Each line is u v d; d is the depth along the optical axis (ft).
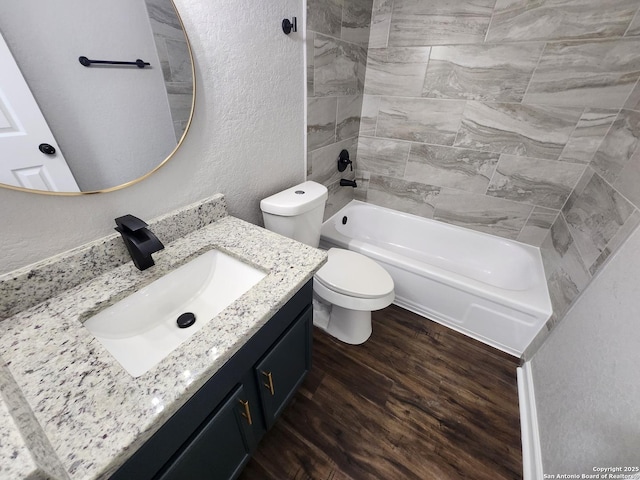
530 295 4.74
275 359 2.89
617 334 2.66
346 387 4.42
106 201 2.51
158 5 2.35
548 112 4.83
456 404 4.22
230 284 3.01
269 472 3.44
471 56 4.99
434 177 6.46
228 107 3.31
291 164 4.82
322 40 4.35
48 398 1.57
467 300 5.08
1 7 1.62
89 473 1.27
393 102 6.08
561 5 4.10
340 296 4.50
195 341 1.94
